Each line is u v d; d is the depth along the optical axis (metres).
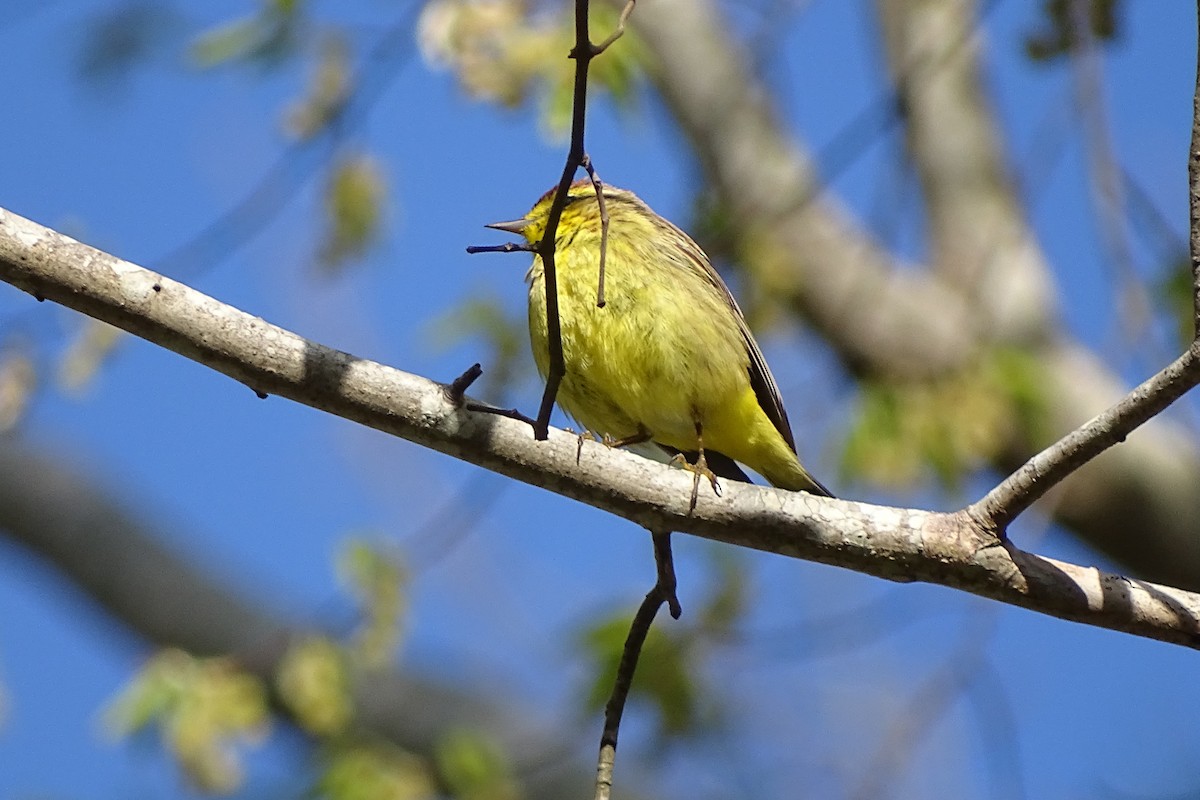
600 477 7.96
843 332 15.50
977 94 17.22
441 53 11.28
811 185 15.23
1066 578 7.97
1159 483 14.33
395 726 16.50
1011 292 15.56
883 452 12.55
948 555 7.94
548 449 7.91
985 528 7.95
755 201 15.25
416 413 7.76
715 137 16.81
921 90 13.34
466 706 17.08
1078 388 14.79
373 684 16.69
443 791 13.38
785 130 17.08
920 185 16.88
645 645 12.98
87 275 7.46
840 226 16.20
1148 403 7.35
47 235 7.48
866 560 8.02
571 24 11.43
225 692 11.57
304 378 7.66
